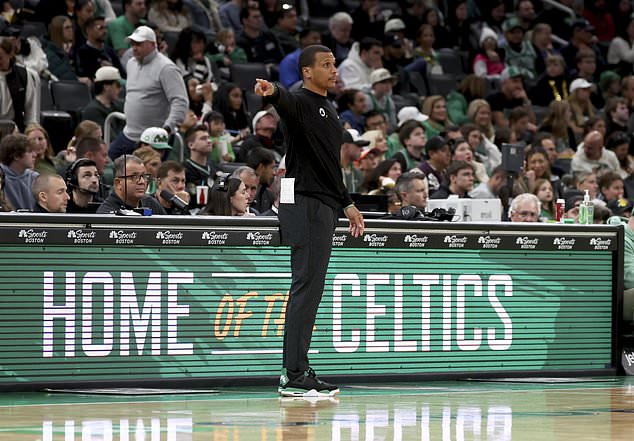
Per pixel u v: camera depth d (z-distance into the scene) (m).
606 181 30.03
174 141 26.59
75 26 33.84
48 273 16.30
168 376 17.02
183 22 37.12
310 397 15.59
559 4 47.91
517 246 19.38
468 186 25.86
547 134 34.19
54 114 27.95
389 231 18.41
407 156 30.31
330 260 18.06
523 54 44.16
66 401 14.91
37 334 16.22
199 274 17.23
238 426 12.04
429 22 43.31
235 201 20.03
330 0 44.72
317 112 15.82
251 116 33.31
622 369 20.16
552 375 19.62
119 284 16.72
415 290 18.64
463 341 19.00
